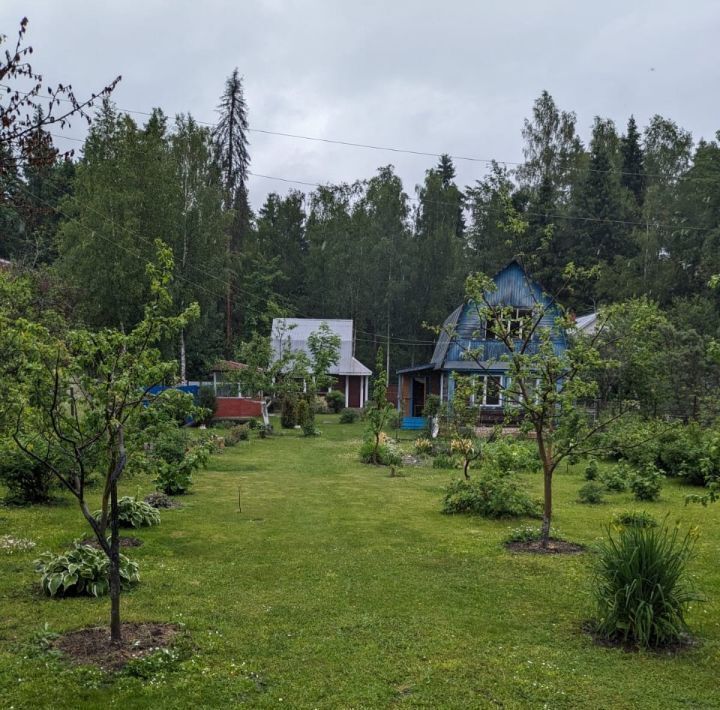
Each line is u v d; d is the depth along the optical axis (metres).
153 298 29.48
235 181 49.84
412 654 5.09
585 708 4.28
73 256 28.39
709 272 34.78
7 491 11.72
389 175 52.66
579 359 8.49
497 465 11.23
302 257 57.06
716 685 4.64
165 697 4.30
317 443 23.14
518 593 6.64
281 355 31.00
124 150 30.06
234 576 7.09
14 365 6.60
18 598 6.18
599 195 44.38
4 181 4.34
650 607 5.30
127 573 6.68
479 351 9.23
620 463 14.49
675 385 20.34
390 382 50.19
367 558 7.93
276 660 4.94
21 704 4.14
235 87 49.62
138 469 6.37
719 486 5.99
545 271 41.12
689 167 45.41
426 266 49.78
